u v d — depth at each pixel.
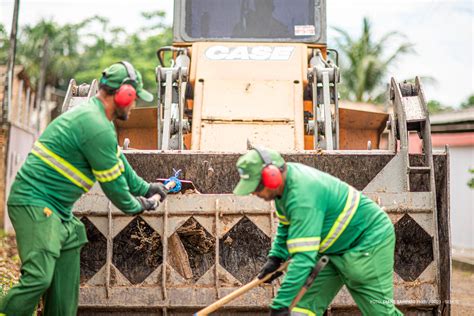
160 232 5.39
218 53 6.89
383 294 4.59
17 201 4.73
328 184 4.44
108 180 4.72
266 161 4.20
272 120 6.34
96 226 5.38
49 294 5.04
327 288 4.73
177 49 7.11
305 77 6.68
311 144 6.68
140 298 5.32
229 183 5.70
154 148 7.42
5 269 9.98
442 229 5.69
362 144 7.74
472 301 8.96
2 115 17.09
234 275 5.62
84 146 4.67
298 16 7.34
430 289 5.39
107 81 4.77
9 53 17.08
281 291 4.22
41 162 4.74
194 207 5.37
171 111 6.34
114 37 38.84
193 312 5.38
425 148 5.63
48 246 4.67
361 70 29.05
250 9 7.35
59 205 4.81
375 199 5.43
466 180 16.84
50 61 37.72
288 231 4.41
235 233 5.62
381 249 4.54
